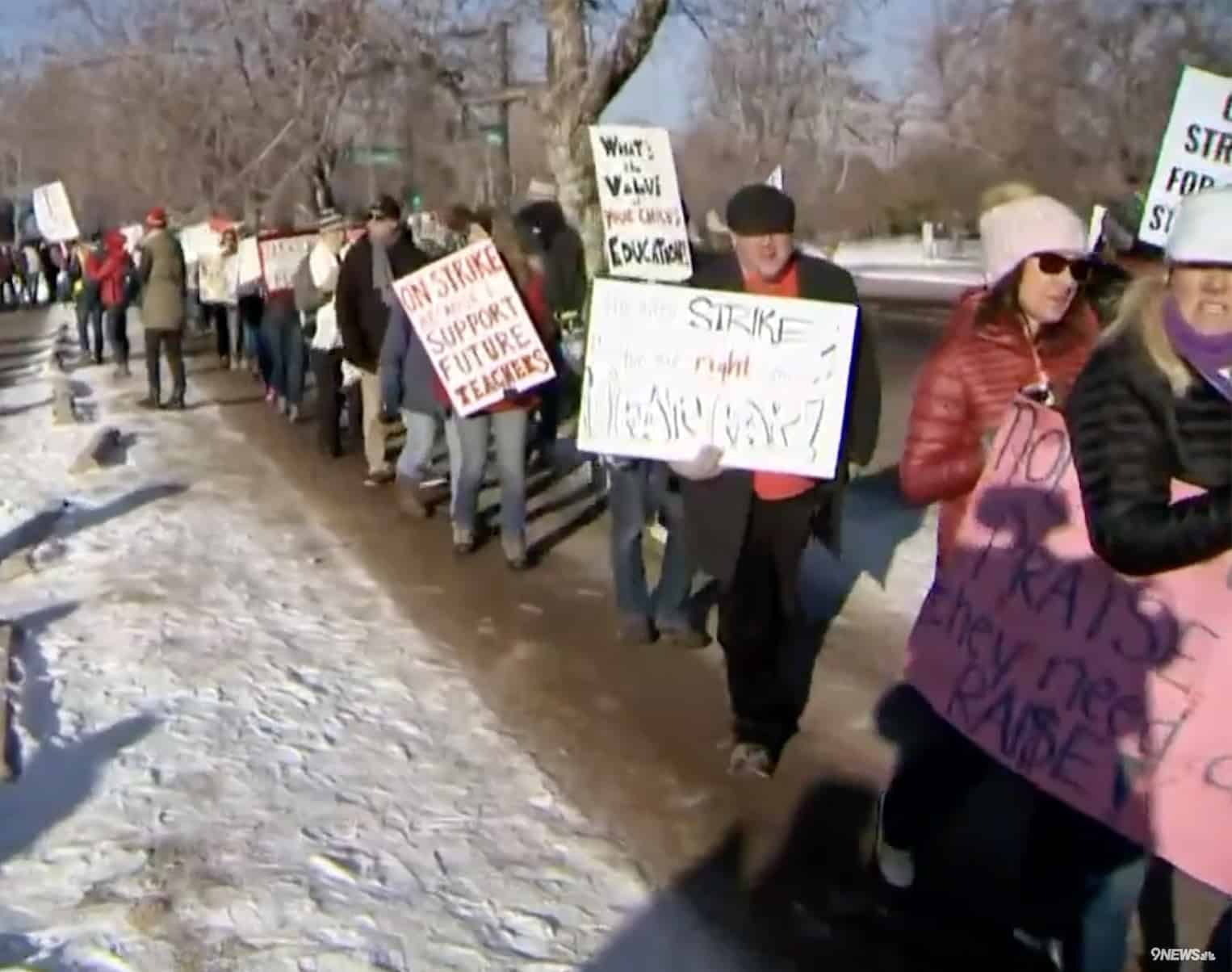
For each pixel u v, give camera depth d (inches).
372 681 245.0
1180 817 132.3
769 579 205.3
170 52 761.6
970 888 174.9
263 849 181.6
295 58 616.1
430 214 587.2
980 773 166.2
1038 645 142.2
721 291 199.6
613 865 180.4
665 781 205.2
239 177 698.8
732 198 202.8
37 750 212.1
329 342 464.4
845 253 2193.7
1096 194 1528.1
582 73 472.7
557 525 365.1
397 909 167.9
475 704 234.8
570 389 440.8
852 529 344.2
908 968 158.2
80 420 572.4
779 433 200.5
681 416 201.3
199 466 460.1
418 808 195.2
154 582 309.3
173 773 204.7
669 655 260.2
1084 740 137.7
